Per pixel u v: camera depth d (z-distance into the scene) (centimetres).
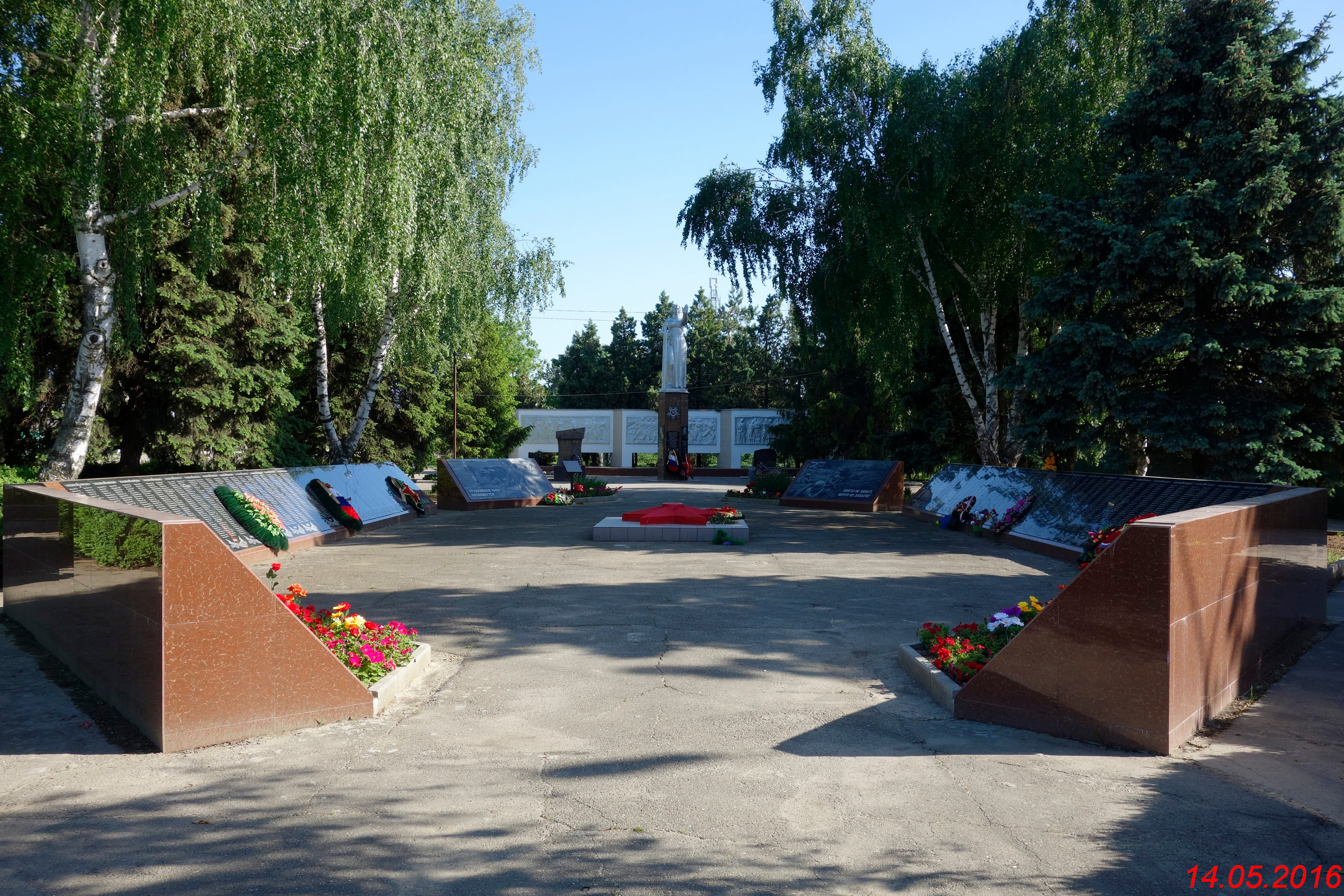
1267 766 463
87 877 338
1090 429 1612
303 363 2438
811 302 2386
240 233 1859
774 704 570
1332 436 1416
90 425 1278
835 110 2153
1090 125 1891
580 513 2134
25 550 787
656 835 377
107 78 1198
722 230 2395
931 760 468
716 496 2970
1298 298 1390
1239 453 1416
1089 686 500
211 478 1276
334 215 1352
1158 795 423
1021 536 1423
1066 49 2048
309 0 1274
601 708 561
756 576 1105
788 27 2222
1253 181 1387
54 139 1270
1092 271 1558
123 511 538
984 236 2048
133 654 512
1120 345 1479
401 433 2875
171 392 1844
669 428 4309
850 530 1725
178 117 1323
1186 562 497
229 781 435
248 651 500
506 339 5075
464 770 452
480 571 1134
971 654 596
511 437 4966
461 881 336
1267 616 670
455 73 1653
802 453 3503
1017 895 327
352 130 1304
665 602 927
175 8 1152
